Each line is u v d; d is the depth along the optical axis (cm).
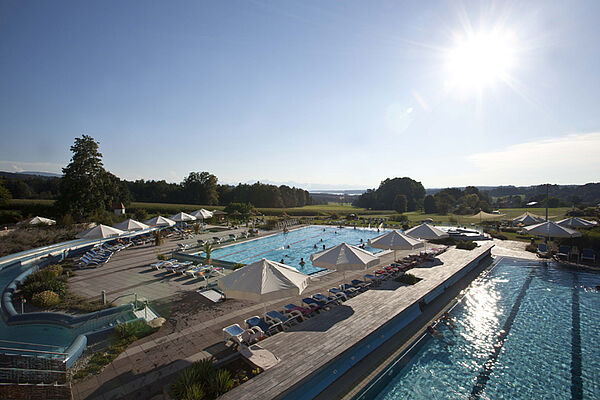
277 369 764
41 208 3625
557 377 873
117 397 698
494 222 4112
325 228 4122
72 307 1248
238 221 4319
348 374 844
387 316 1088
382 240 1711
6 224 3195
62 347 890
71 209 3288
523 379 863
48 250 2202
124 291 1443
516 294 1545
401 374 880
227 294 924
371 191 10419
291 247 2856
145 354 884
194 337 982
